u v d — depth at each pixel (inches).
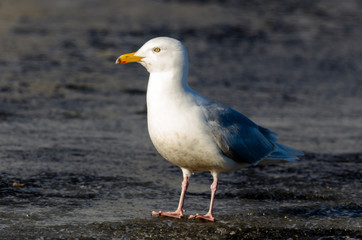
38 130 534.9
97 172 420.8
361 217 348.2
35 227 312.7
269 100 725.9
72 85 748.0
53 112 611.5
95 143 502.0
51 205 349.4
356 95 780.6
